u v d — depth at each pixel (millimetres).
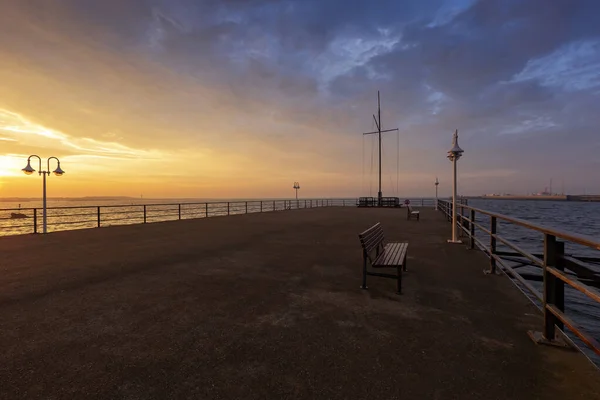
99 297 4551
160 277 5609
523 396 2377
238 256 7445
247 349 3068
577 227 41312
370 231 5426
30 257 7332
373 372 2684
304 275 5750
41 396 2346
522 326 3584
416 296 4609
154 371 2691
